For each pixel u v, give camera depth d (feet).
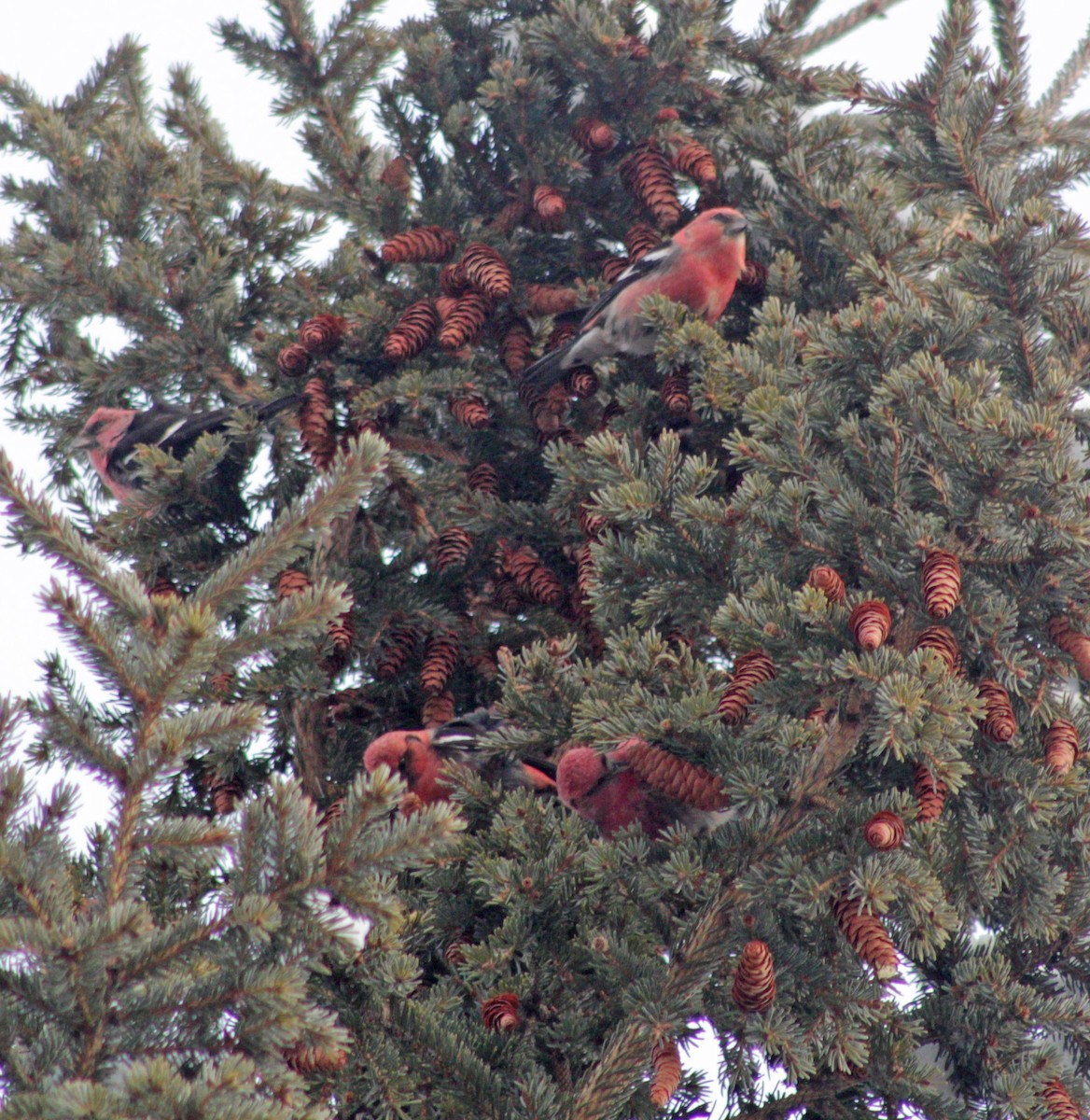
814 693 21.45
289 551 18.24
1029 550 22.89
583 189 39.63
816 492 23.31
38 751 20.89
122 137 38.65
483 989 24.08
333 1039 16.01
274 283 39.27
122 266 37.63
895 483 23.27
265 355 37.14
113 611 17.22
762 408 24.81
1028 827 23.39
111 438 38.06
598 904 23.97
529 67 38.14
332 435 35.22
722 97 38.88
